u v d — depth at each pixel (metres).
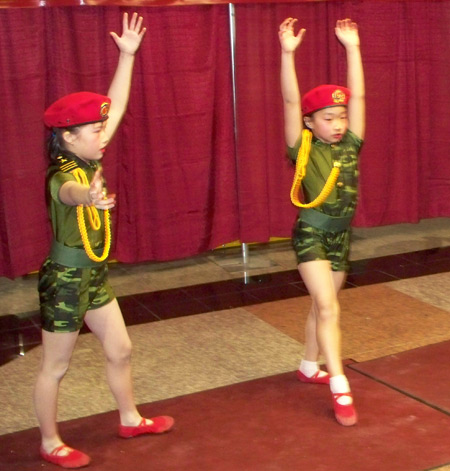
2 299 4.57
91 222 2.46
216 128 4.82
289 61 2.88
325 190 2.84
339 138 2.91
